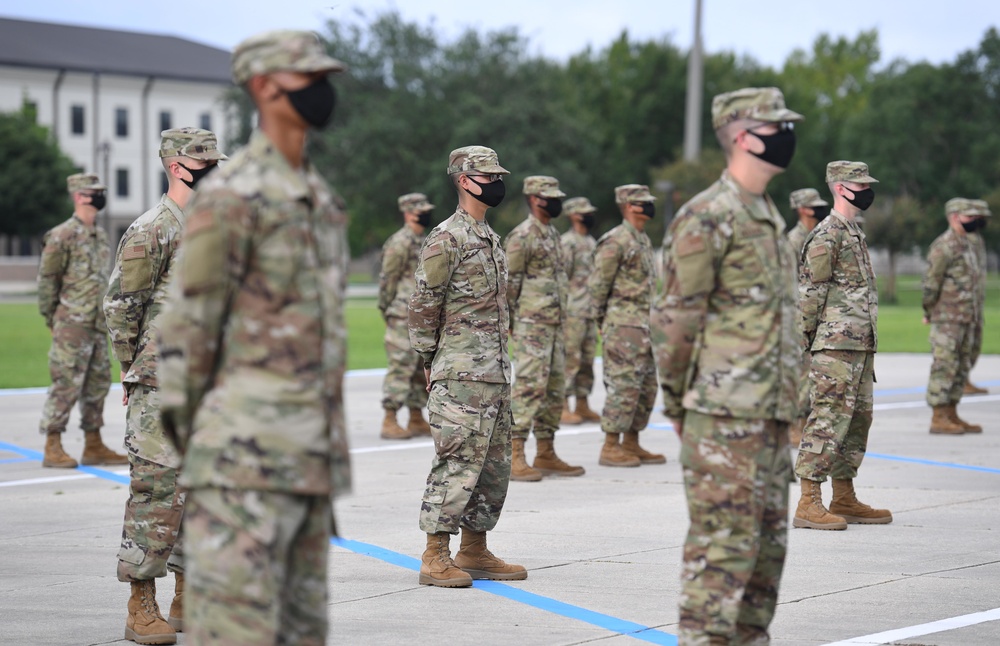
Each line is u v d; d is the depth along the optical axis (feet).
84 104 457.68
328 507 22.54
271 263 21.59
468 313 39.81
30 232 341.21
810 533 47.21
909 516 50.26
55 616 35.91
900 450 68.39
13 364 122.11
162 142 35.96
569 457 66.85
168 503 33.47
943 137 309.42
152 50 488.02
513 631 33.88
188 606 21.74
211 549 21.27
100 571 41.50
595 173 325.83
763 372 26.32
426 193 301.63
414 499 54.24
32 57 445.37
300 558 22.31
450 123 309.42
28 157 336.70
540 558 42.91
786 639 32.99
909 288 337.93
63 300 62.44
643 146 347.56
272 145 22.31
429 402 40.22
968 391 96.07
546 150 306.35
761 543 26.96
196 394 21.85
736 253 26.53
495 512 40.06
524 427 58.44
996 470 61.67
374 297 278.26
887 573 40.55
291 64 21.80
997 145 300.61
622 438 72.54
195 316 21.48
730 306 26.68
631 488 57.11
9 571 41.45
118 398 94.27
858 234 47.70
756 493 26.05
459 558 40.27
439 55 318.86
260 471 21.22
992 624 34.47
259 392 21.44
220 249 21.36
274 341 21.59
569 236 80.02
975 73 307.17
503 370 39.91
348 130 305.73
